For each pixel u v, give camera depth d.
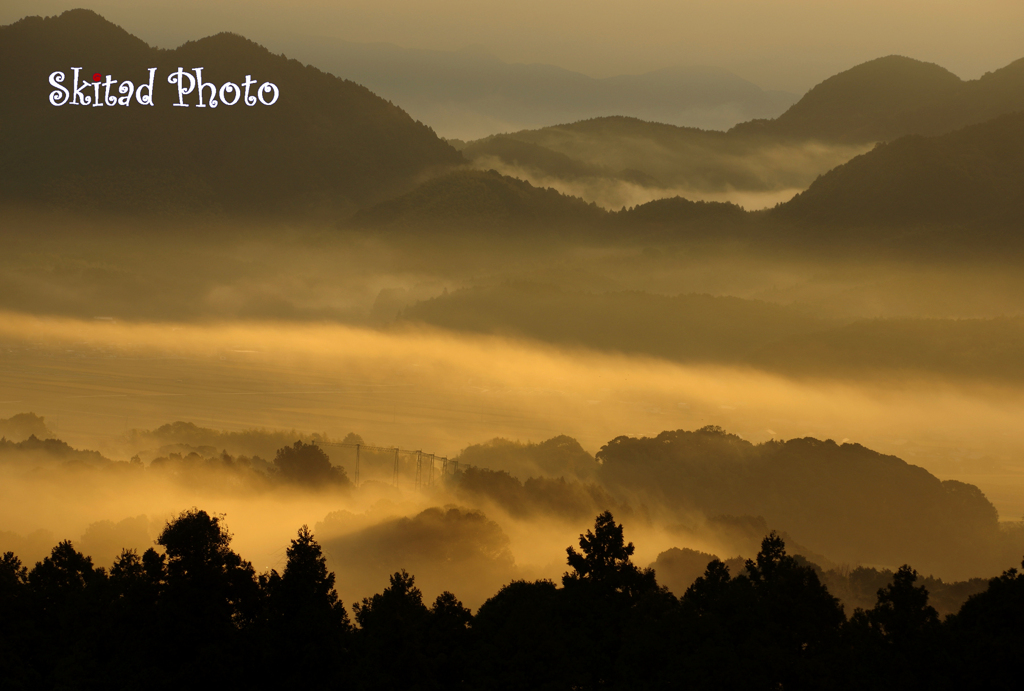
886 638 102.06
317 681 98.94
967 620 105.38
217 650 97.88
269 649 98.88
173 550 103.31
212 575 102.75
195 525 103.94
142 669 98.44
